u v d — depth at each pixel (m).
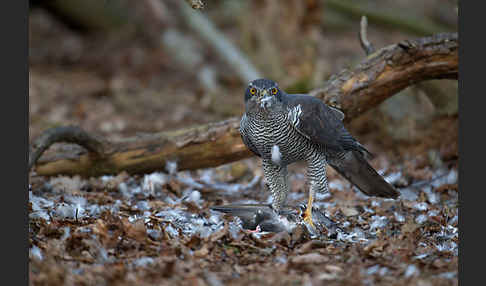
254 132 9.09
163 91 21.05
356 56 23.59
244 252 7.74
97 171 11.23
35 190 10.48
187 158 11.20
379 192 10.24
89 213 8.96
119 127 16.78
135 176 11.68
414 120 14.02
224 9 27.52
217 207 9.13
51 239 7.68
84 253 7.21
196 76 22.61
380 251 7.79
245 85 19.00
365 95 10.87
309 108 9.09
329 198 11.41
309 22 18.47
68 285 6.31
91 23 25.70
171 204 10.12
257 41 18.97
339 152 9.73
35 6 24.56
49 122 16.78
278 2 18.47
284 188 9.70
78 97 20.02
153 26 23.59
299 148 9.24
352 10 21.95
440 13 26.95
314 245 7.97
